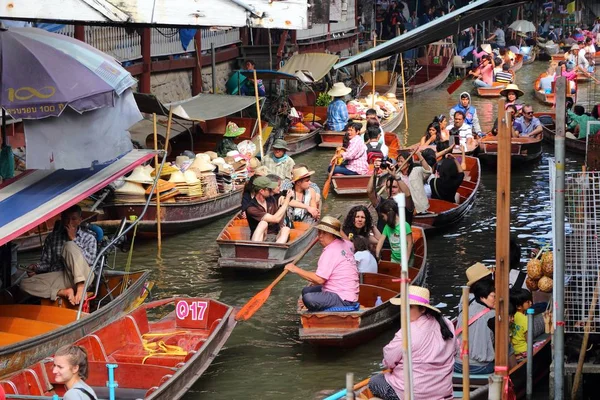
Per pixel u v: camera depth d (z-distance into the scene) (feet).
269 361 32.40
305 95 85.71
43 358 29.04
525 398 27.43
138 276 36.83
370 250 38.55
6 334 30.30
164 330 33.81
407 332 18.84
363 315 32.04
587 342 26.17
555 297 25.02
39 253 44.06
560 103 24.47
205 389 30.25
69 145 31.68
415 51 119.34
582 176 27.81
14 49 31.17
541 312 30.35
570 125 68.54
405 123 85.97
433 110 93.66
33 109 30.83
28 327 30.99
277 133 69.92
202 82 77.51
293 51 90.33
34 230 43.86
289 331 35.29
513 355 27.81
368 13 127.95
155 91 69.21
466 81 118.01
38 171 34.32
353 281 32.86
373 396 25.08
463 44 138.41
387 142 71.15
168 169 48.93
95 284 35.04
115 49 61.93
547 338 28.19
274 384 30.53
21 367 28.17
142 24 35.88
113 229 46.03
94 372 28.19
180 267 43.16
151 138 57.47
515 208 53.47
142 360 29.91
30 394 27.04
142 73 65.46
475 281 27.50
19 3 29.35
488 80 106.22
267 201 42.88
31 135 31.50
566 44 152.56
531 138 64.39
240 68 86.28
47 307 32.24
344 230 38.50
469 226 49.85
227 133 59.77
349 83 94.32
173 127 61.82
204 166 50.98
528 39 150.00
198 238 48.01
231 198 52.13
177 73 73.46
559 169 24.64
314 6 83.76
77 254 32.99
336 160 57.93
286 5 35.94
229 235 43.83
